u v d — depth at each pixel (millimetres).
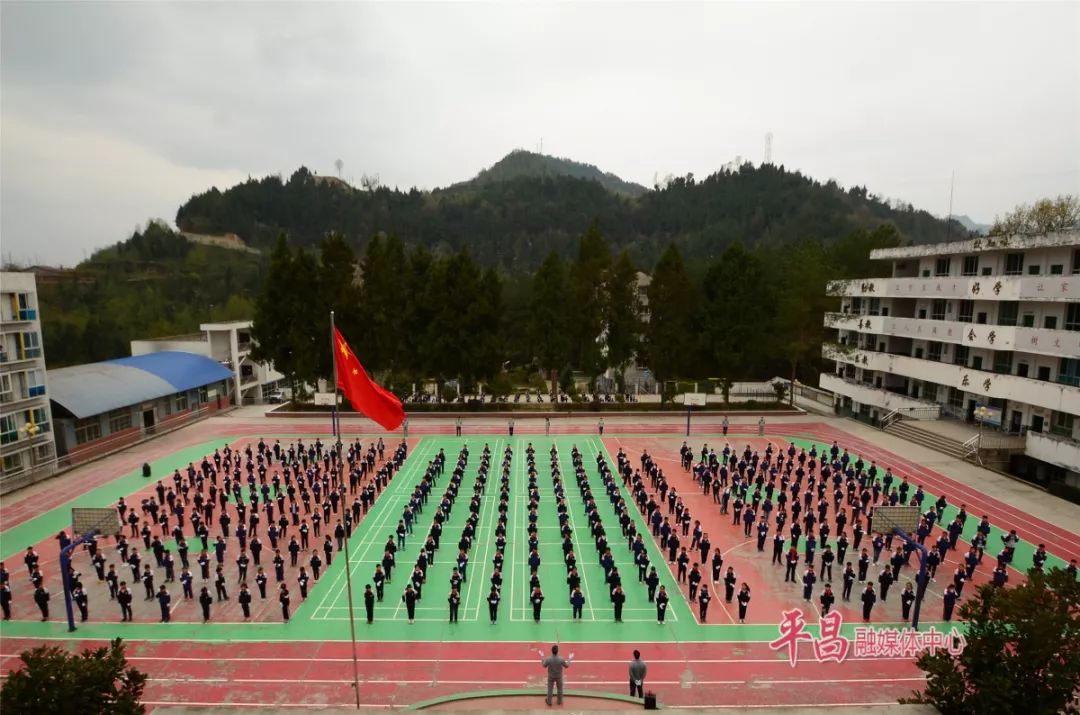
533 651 21625
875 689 19562
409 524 31531
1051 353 39375
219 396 63875
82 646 21906
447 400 63469
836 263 73125
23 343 40781
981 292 45281
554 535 31391
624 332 61500
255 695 19141
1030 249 43656
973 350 48250
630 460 45062
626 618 23844
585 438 52031
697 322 62688
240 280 145000
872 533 31734
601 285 61562
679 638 22469
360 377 20125
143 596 25453
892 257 56094
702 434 53781
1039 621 12336
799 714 13492
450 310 59219
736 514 32906
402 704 18672
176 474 36062
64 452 44969
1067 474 40312
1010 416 45406
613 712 14078
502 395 68812
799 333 64500
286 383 77938
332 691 19328
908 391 57062
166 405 55906
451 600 23344
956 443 45500
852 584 26422
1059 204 62906
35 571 24500
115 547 30500
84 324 95750
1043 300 40875
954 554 29766
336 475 40031
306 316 59812
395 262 61312
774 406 63125
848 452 46750
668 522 31125
